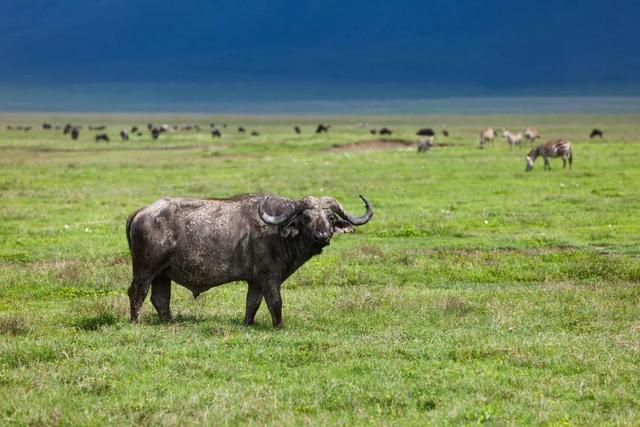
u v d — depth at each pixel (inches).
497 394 1617.9
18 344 1959.9
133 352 1909.4
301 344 1991.9
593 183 5905.5
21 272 3061.0
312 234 2112.5
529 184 5935.0
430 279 2965.1
